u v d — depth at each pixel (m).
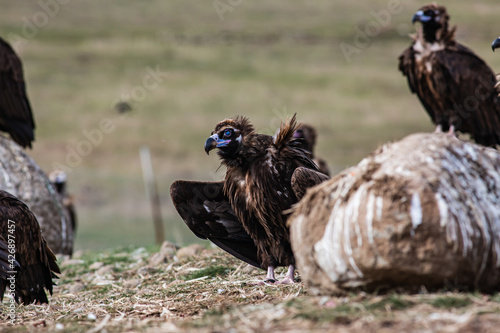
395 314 6.46
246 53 78.25
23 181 15.88
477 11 90.19
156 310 8.82
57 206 16.77
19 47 73.88
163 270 12.76
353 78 68.38
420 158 7.05
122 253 16.34
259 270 11.34
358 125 53.25
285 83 66.44
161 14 94.81
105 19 89.38
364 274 6.95
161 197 36.53
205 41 82.88
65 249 17.09
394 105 59.16
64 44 77.06
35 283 10.14
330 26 88.69
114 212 33.81
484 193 7.07
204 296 9.41
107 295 11.03
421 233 6.69
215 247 14.69
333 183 7.39
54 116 54.00
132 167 42.78
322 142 48.66
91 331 7.65
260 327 6.62
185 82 65.88
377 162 7.20
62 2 92.94
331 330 6.27
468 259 6.72
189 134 50.62
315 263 7.36
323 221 7.30
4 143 16.09
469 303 6.57
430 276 6.78
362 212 6.91
